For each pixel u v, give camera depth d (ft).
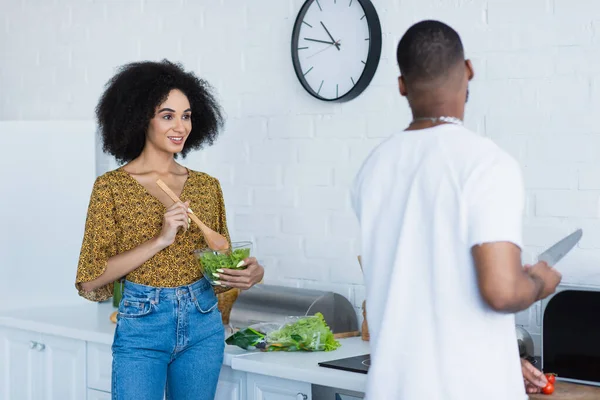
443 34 5.54
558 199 8.51
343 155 10.16
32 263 11.97
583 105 8.33
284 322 9.11
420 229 5.42
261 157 10.94
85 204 12.20
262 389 8.41
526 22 8.67
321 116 10.34
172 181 8.26
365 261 5.78
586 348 7.15
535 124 8.64
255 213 11.02
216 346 8.18
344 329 9.73
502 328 5.32
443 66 5.51
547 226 8.59
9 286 11.85
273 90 10.81
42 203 12.03
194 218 7.98
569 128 8.42
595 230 8.29
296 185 10.61
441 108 5.59
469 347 5.25
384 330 5.46
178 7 11.76
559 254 6.03
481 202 5.12
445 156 5.34
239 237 11.19
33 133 11.98
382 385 5.46
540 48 8.59
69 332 10.06
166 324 7.85
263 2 10.87
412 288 5.42
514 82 8.77
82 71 12.97
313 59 10.29
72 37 13.07
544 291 5.47
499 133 8.88
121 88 8.23
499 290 5.00
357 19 9.88
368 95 9.92
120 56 12.48
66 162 12.14
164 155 8.24
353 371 7.73
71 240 12.14
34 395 10.68
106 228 7.84
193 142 9.13
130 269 7.76
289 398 8.16
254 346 8.75
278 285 10.77
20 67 13.84
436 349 5.31
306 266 10.52
